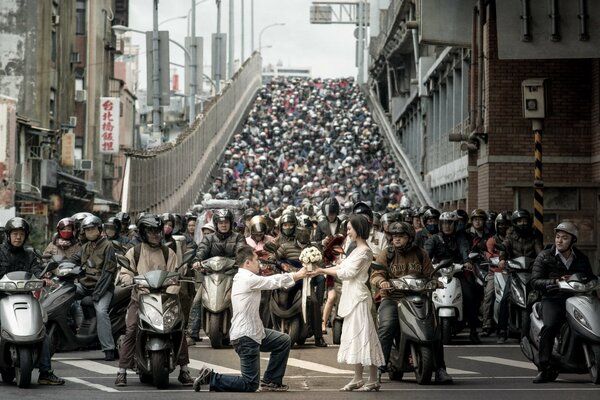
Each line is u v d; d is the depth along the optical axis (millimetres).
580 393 14656
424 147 61094
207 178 77188
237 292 14469
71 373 17062
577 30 27797
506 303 21875
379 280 15453
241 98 106500
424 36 35344
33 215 53344
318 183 66125
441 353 15773
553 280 15602
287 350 14750
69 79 71000
